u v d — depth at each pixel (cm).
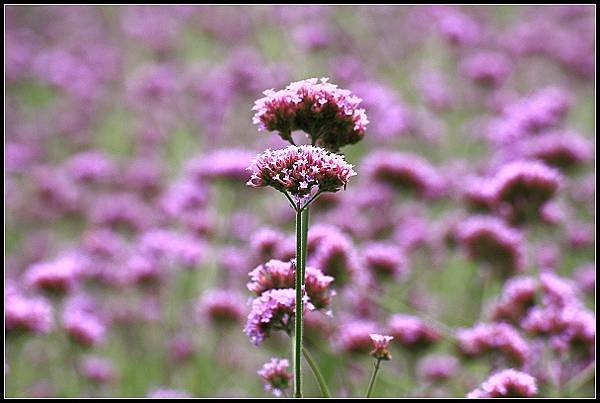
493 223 725
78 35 2066
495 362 576
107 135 1619
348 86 1346
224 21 1738
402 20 1802
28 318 717
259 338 379
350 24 1756
